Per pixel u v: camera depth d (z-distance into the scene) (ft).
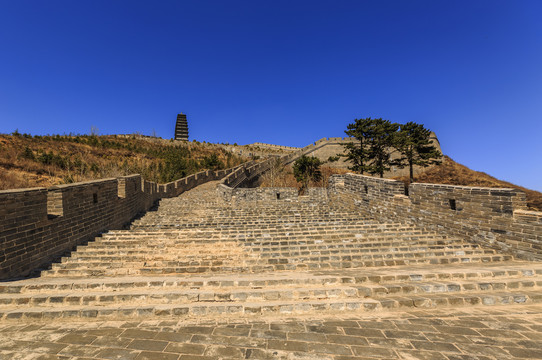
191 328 13.76
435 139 145.38
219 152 165.37
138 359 10.89
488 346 12.02
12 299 16.19
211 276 20.59
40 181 59.36
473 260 25.13
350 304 16.02
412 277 19.67
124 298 16.46
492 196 27.25
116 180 35.45
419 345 12.08
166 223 37.88
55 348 11.75
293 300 16.81
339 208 48.67
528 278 19.89
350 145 100.99
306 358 11.06
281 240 28.43
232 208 46.88
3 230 19.10
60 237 24.49
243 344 12.16
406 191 93.97
